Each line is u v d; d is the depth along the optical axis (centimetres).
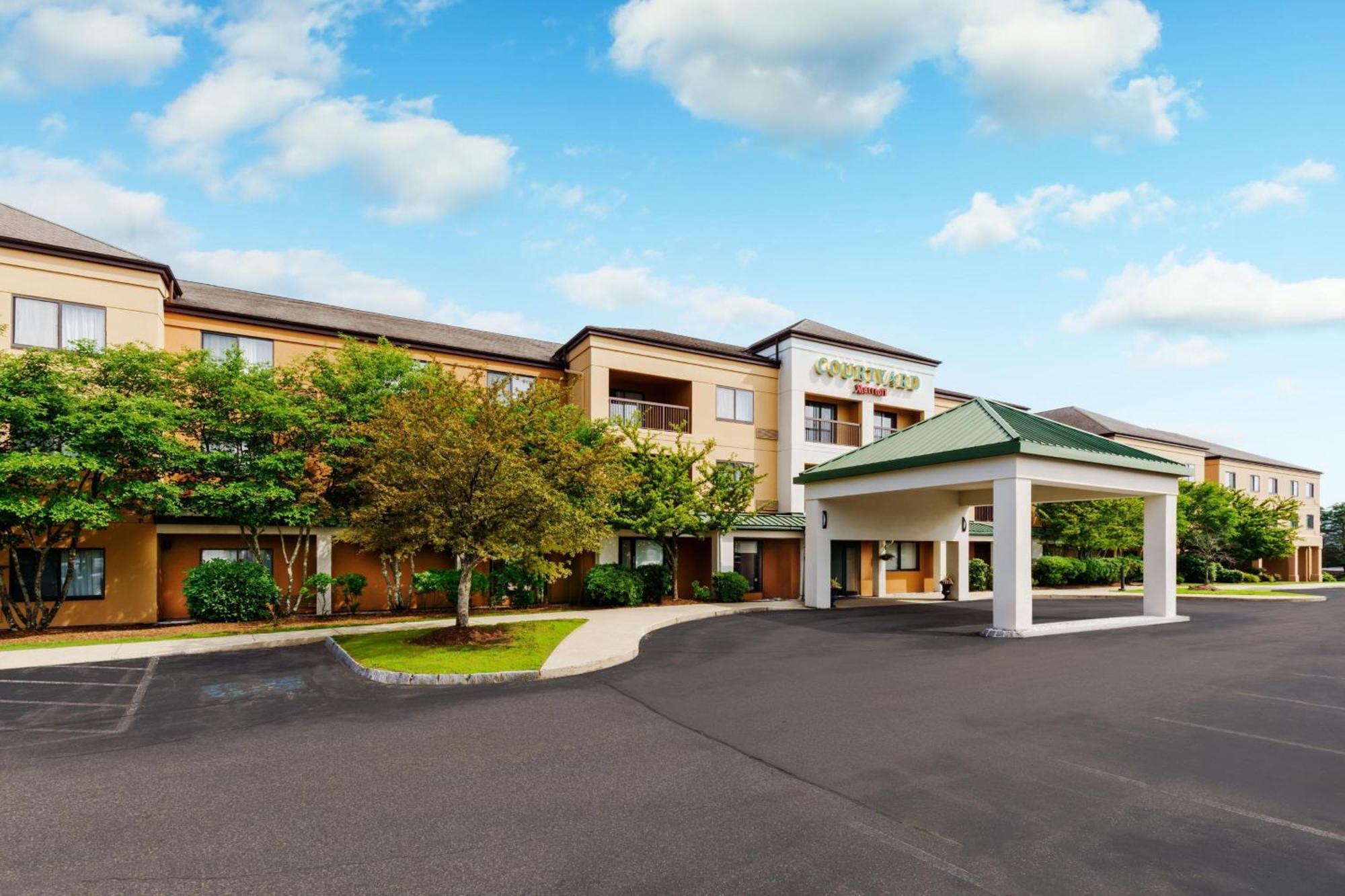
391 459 1395
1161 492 1906
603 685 1045
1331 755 726
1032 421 1941
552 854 497
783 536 2581
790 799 599
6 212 1792
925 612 2072
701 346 2717
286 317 2225
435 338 2450
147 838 528
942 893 444
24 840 525
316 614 1916
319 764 694
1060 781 645
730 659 1257
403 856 496
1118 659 1279
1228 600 2800
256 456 1748
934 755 718
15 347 1639
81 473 1527
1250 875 472
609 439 1571
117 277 1789
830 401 2942
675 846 509
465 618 1452
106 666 1204
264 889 452
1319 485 5625
